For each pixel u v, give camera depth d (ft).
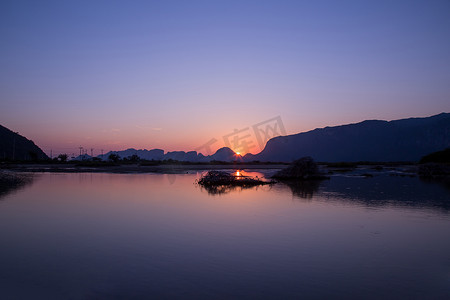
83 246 30.53
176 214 46.73
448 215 46.83
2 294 20.20
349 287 21.34
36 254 28.09
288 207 53.36
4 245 30.81
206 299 19.42
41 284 21.70
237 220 42.52
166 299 19.43
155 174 153.07
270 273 23.75
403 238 33.96
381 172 174.91
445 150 281.13
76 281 22.17
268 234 35.22
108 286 21.34
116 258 26.99
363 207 53.67
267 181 106.93
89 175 142.72
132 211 49.19
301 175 120.78
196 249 29.63
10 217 44.29
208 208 52.08
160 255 27.84
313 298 19.67
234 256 27.63
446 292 20.68
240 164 304.09
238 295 19.99
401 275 23.59
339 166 275.80
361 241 32.65
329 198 64.90
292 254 28.30
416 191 78.23
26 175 139.74
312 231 36.73
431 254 28.68
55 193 72.13
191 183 100.78
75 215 45.80
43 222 41.09
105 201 59.77
